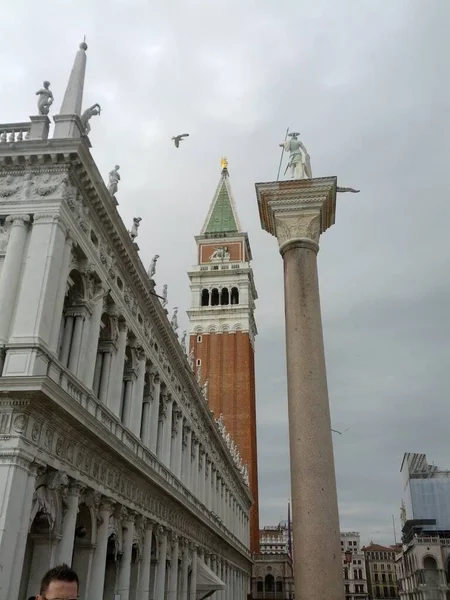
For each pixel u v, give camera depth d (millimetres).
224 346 122875
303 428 18453
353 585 198500
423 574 85562
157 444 47969
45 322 26859
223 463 81938
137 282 40906
